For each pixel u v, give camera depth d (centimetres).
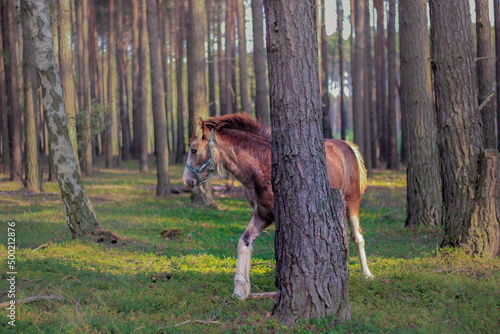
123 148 4122
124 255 770
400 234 949
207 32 3431
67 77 1652
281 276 443
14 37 2052
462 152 682
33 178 1817
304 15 432
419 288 534
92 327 427
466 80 687
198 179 581
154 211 1375
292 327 419
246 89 2147
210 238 972
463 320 436
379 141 3397
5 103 2467
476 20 1374
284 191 436
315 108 436
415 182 1000
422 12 996
